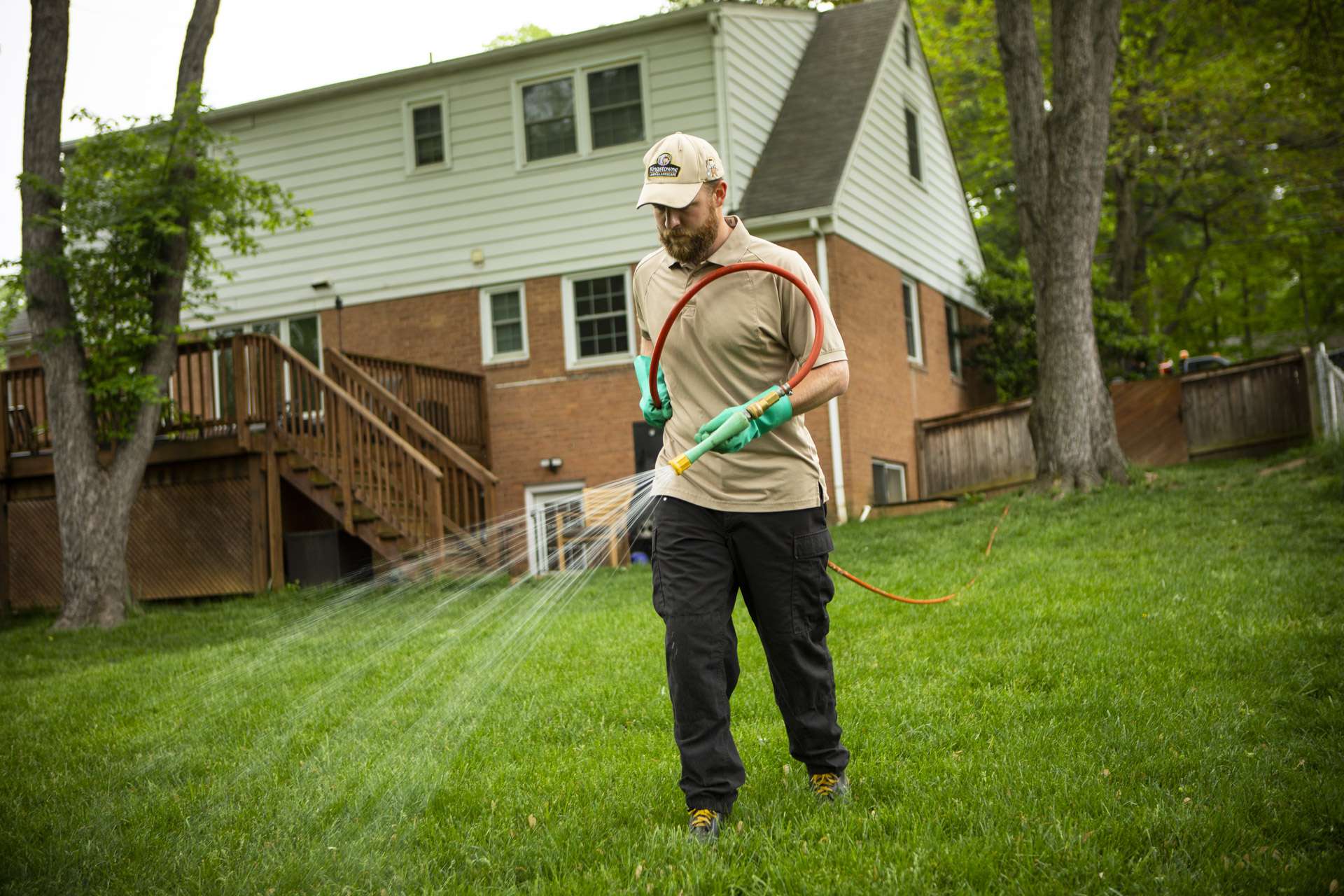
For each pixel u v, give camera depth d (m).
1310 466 12.20
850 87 16.22
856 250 15.30
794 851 3.05
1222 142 22.69
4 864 3.45
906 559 9.62
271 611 10.77
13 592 13.76
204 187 11.52
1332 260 29.33
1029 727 4.25
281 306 16.62
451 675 6.21
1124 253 24.72
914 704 4.66
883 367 15.92
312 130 16.48
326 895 3.07
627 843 3.25
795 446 3.32
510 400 15.42
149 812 3.98
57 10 11.41
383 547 11.95
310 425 12.38
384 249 16.11
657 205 3.22
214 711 5.78
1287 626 5.75
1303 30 17.16
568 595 9.43
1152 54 23.56
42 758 5.05
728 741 3.28
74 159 11.68
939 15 25.25
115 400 11.60
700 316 3.34
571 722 4.90
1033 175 12.76
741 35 15.31
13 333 17.73
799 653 3.36
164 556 13.13
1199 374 16.44
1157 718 4.27
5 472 13.52
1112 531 9.81
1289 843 3.05
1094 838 3.05
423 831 3.54
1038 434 12.81
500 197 15.60
